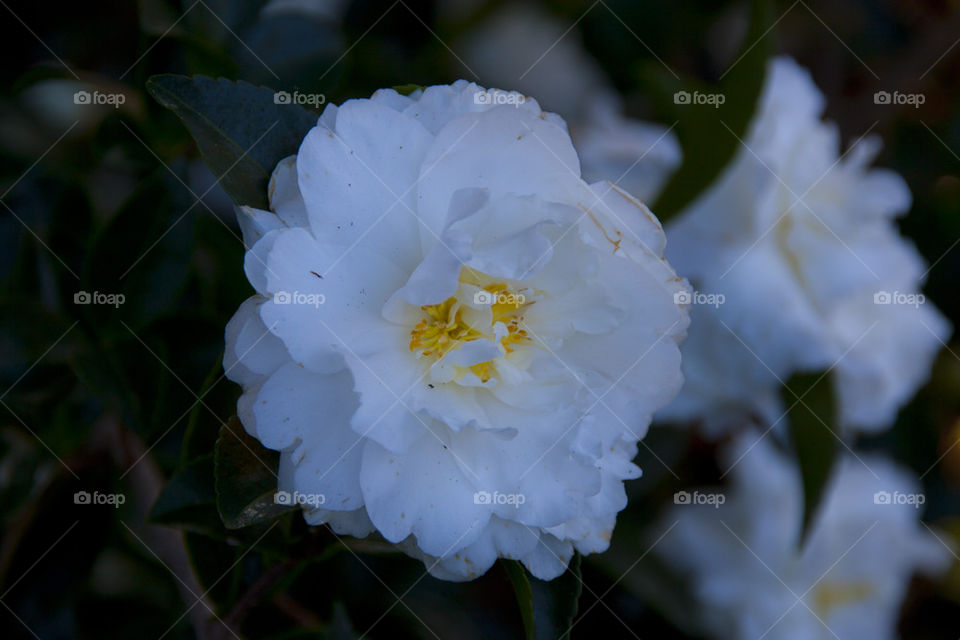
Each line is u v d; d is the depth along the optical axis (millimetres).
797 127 548
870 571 568
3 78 556
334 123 458
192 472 475
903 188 559
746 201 542
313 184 452
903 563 573
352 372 449
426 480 463
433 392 469
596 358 473
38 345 508
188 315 508
